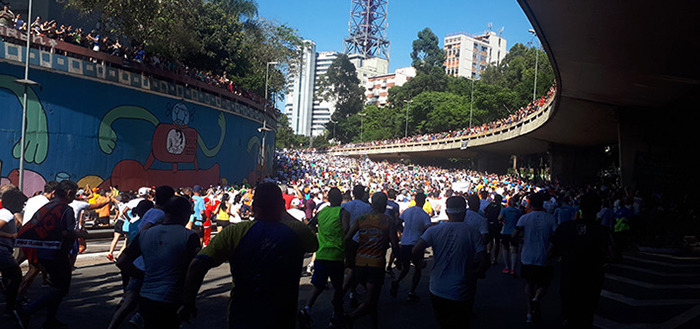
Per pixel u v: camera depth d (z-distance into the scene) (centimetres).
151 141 2327
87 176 2025
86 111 2009
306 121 19750
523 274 704
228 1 4369
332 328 614
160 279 431
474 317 716
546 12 1412
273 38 4722
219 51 3856
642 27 1315
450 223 497
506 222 1076
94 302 716
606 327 676
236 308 328
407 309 745
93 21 2642
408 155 7944
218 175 2966
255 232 335
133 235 723
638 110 2469
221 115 2967
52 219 563
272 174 4309
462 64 15262
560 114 3048
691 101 2066
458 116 8031
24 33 1761
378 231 611
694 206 2172
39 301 554
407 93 10906
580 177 4403
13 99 1770
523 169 7250
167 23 2375
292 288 336
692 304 817
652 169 2394
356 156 9256
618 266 1245
